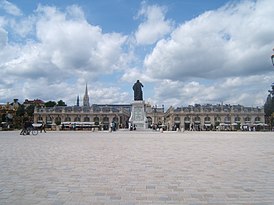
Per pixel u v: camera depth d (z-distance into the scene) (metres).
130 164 11.48
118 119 141.88
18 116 107.94
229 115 140.88
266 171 10.01
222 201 6.45
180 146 20.52
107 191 7.25
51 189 7.41
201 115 142.25
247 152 16.22
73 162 11.96
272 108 120.88
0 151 16.30
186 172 9.77
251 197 6.77
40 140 27.47
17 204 6.12
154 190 7.37
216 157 13.78
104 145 21.11
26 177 8.86
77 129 94.19
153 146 20.38
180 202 6.36
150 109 173.00
